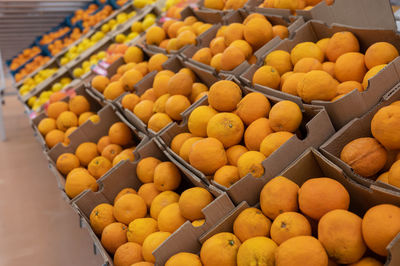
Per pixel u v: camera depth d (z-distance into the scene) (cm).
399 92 135
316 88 145
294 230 111
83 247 299
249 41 206
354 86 148
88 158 236
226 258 118
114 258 147
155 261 128
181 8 340
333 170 123
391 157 125
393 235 95
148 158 187
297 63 172
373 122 123
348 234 102
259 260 109
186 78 200
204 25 262
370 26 197
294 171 132
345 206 114
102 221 168
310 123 137
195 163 152
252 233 122
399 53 158
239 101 170
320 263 101
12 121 673
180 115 193
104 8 489
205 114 170
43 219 344
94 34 441
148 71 262
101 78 283
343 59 159
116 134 227
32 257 293
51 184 411
